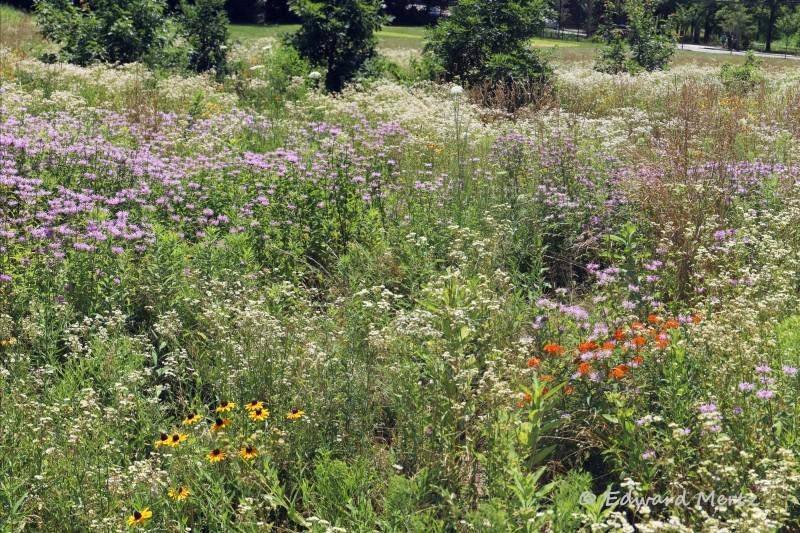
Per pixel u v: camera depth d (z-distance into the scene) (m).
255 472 4.00
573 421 4.64
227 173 8.45
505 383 4.34
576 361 4.73
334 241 7.56
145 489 3.98
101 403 4.89
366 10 20.08
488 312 5.30
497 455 3.99
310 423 4.51
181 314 5.90
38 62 15.52
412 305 6.50
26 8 41.41
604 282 5.80
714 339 4.62
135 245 6.51
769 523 3.16
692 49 66.69
